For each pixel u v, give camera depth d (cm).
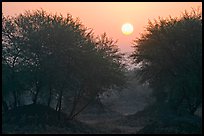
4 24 5697
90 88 5734
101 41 5934
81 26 5819
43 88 5781
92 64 5550
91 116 8488
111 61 5794
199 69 5159
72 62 5484
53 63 5378
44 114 5472
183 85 5247
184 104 6247
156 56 5425
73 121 5856
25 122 5184
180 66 5319
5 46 5678
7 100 6144
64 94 5925
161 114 6600
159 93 7600
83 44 5616
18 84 5591
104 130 5766
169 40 5325
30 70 5444
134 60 5728
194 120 5303
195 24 5303
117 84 5806
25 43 5522
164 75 5528
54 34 5462
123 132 5666
